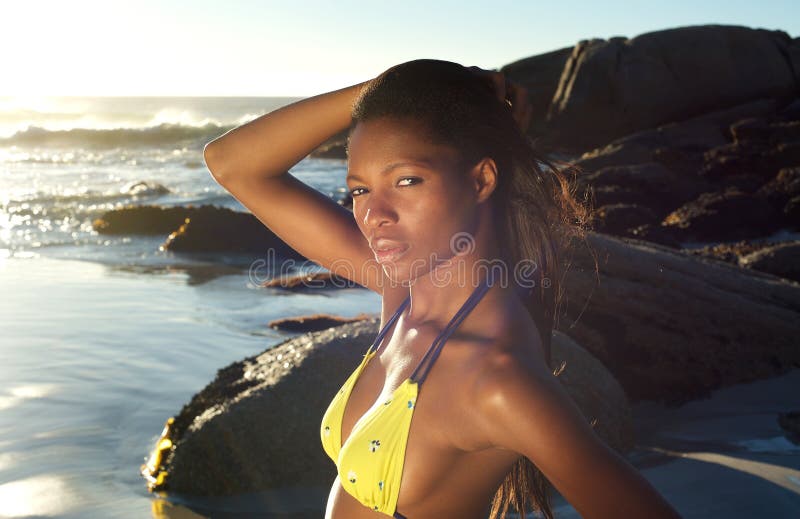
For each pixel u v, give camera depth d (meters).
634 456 4.34
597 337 5.66
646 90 31.20
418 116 1.41
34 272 10.30
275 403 4.21
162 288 9.47
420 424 1.43
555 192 1.64
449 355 1.43
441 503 1.46
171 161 36.44
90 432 4.77
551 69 37.25
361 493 1.50
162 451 4.34
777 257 8.48
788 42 33.59
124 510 3.79
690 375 5.51
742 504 3.40
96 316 7.80
